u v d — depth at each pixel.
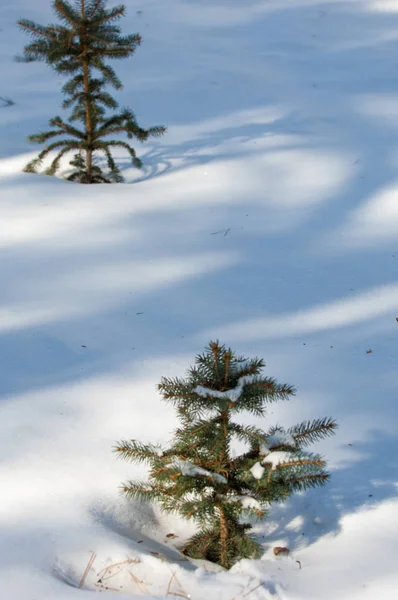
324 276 5.89
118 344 4.91
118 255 6.18
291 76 10.81
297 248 6.33
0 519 3.10
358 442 3.89
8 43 12.38
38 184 7.53
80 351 4.81
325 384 4.48
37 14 13.55
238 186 7.43
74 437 3.81
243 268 6.01
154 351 4.83
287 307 5.46
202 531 3.23
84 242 6.38
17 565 2.79
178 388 3.06
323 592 2.83
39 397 4.22
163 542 3.30
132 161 8.00
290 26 13.18
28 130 9.11
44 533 3.02
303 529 3.32
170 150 8.41
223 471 3.14
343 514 3.31
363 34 12.80
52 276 5.82
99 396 4.26
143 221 6.78
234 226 6.70
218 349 3.04
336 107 9.52
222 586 2.85
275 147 8.23
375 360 4.76
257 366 3.10
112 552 2.95
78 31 7.44
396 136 8.48
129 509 3.34
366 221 6.77
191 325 5.19
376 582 2.84
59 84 10.74
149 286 5.71
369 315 5.34
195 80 10.57
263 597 2.79
